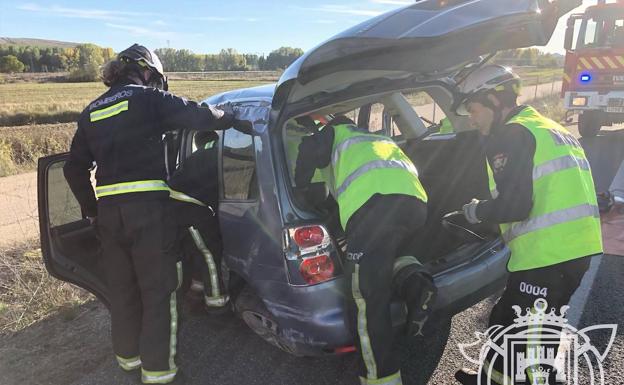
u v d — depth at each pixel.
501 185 2.24
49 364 3.20
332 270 2.49
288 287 2.54
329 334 2.46
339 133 2.64
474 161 3.28
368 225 2.35
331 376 2.92
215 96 3.68
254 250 2.74
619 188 6.28
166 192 2.75
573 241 2.21
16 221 6.17
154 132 2.71
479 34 2.20
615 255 4.37
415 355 3.07
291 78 2.39
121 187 2.66
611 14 8.87
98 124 2.68
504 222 2.29
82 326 3.66
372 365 2.38
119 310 2.88
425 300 2.40
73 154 2.84
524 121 2.26
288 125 2.91
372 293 2.34
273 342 2.80
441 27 2.18
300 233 2.48
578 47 9.36
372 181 2.39
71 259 3.15
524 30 2.21
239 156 2.92
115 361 3.21
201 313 3.66
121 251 2.81
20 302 4.01
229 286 3.06
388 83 2.88
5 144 11.43
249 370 3.02
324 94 2.70
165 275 2.75
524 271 2.34
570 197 2.21
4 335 3.59
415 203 2.41
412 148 3.71
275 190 2.57
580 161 2.32
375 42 2.21
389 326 2.38
